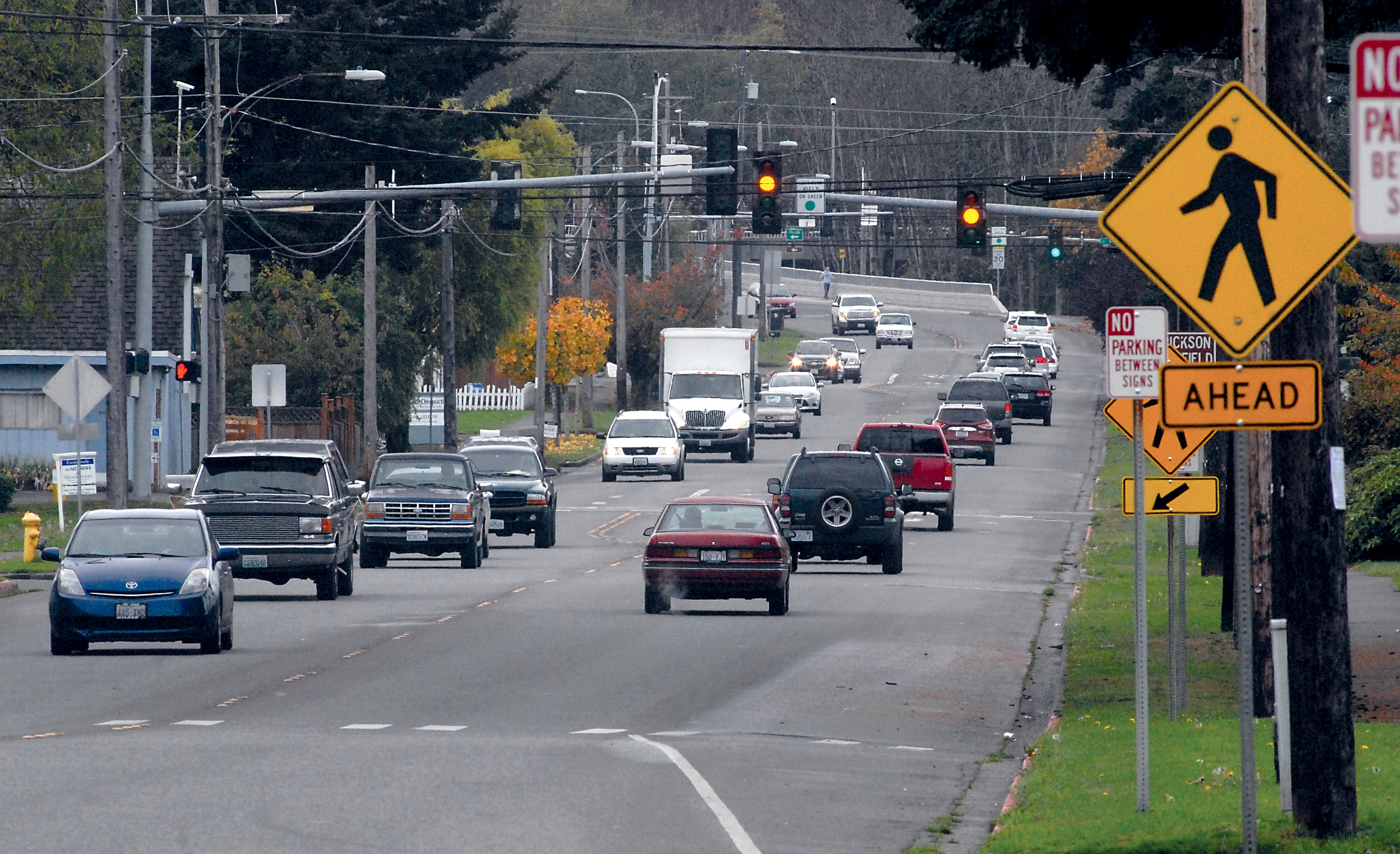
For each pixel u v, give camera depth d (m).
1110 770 49.38
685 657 75.69
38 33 161.75
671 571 90.88
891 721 60.50
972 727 59.81
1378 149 26.08
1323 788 38.88
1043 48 74.88
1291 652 39.22
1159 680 70.69
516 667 72.38
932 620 91.19
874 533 113.81
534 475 139.00
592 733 56.25
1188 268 33.97
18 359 185.75
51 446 187.88
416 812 43.06
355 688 66.56
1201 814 42.31
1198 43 74.06
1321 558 38.88
